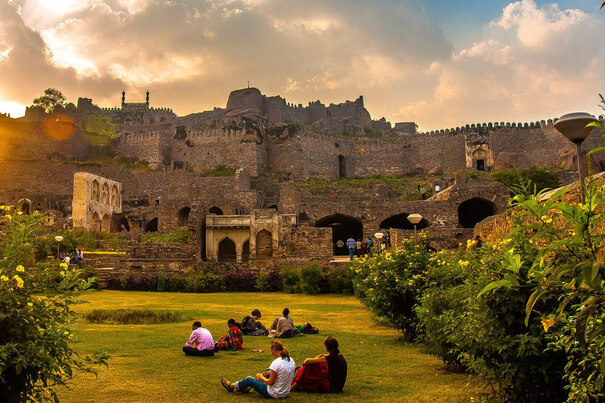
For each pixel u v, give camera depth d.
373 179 82.62
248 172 76.94
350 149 88.50
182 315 17.94
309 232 36.91
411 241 14.36
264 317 18.55
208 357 11.22
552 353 6.54
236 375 9.61
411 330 13.38
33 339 5.70
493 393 7.89
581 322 4.56
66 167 77.00
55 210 59.28
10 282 5.81
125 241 41.28
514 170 63.91
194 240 39.16
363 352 12.17
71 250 33.97
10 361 5.33
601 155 65.06
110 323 16.05
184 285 28.30
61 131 88.62
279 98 108.81
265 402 8.11
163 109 127.19
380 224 45.72
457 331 8.24
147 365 10.38
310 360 8.98
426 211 45.59
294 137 81.94
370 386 9.12
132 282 28.11
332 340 9.14
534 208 5.39
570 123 10.41
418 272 13.43
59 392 8.36
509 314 6.72
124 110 125.06
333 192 68.00
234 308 20.98
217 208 55.59
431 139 87.62
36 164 76.56
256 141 81.38
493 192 45.50
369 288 15.56
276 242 40.16
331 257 36.25
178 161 84.62
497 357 7.24
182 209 55.19
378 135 117.19
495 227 20.17
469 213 52.41
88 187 50.62
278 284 29.05
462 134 85.31
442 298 10.21
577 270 5.13
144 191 76.62
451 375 9.85
